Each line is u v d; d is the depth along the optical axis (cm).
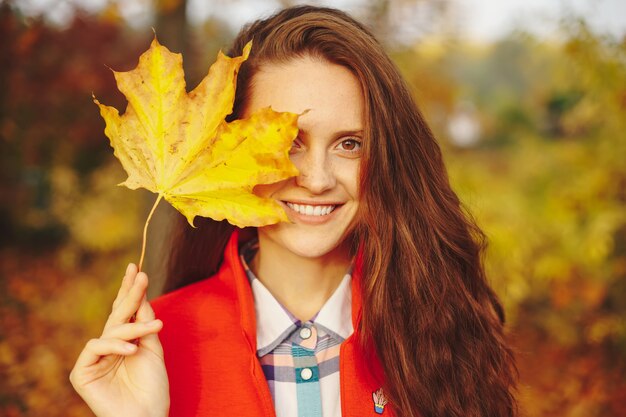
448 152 525
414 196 145
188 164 112
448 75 642
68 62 605
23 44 527
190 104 111
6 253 696
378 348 138
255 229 154
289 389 128
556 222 434
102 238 554
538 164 520
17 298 550
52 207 680
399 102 140
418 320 143
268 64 125
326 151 122
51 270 630
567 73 454
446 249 154
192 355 132
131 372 113
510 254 396
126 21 527
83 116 657
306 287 139
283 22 134
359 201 130
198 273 167
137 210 566
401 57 524
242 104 129
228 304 138
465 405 146
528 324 449
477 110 828
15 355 439
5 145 657
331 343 135
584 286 423
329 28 127
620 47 398
